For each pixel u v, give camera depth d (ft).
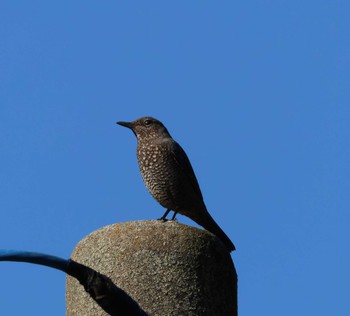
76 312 32.96
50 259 27.91
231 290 34.65
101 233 33.96
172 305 32.60
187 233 33.83
